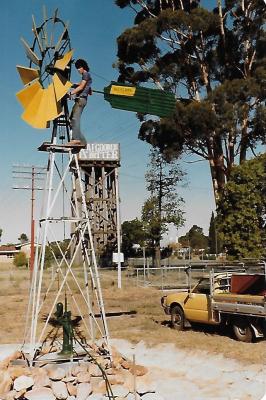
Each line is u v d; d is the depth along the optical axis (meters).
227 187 26.47
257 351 12.85
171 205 48.06
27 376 9.02
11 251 100.88
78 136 11.09
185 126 32.22
